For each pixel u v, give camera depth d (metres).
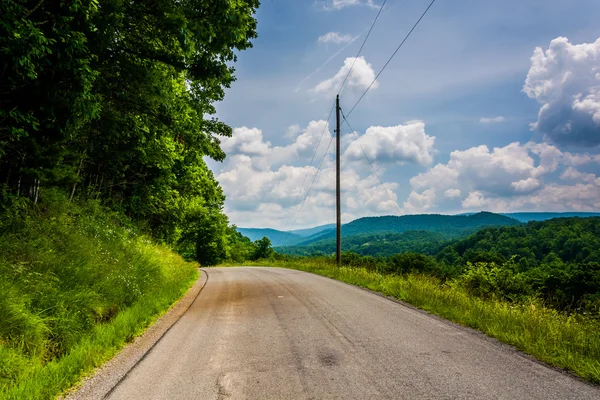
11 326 5.16
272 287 14.28
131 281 9.98
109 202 18.59
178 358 5.47
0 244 6.94
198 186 26.42
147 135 14.84
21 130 7.46
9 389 4.19
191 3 9.82
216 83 14.64
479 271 16.53
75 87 7.77
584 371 4.34
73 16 7.31
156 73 12.07
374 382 4.21
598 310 6.95
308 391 4.02
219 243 67.69
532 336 5.77
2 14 5.97
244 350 5.75
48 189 11.91
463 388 3.98
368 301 10.12
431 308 8.74
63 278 7.50
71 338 5.98
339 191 23.66
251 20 11.73
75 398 4.15
